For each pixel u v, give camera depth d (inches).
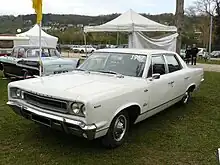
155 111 200.4
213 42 2123.5
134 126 203.5
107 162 145.5
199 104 274.8
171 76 215.8
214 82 429.4
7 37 746.8
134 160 148.9
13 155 149.6
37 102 156.5
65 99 142.0
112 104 150.3
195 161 150.6
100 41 1797.5
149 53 202.2
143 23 494.3
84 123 138.4
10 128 190.2
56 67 350.0
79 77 181.5
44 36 828.6
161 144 171.5
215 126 208.8
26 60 362.9
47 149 158.2
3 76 448.8
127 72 191.2
